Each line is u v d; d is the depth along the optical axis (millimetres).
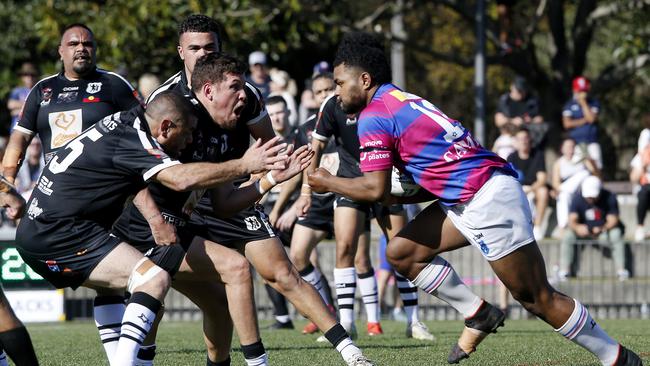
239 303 16031
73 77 21766
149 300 14586
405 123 15859
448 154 15805
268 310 38156
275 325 31062
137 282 14766
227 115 16141
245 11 50281
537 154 42219
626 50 54031
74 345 24625
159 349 23047
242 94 16141
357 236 25609
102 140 15078
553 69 58000
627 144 87938
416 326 25812
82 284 15336
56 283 15531
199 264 16125
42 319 34438
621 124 88375
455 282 17297
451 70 81688
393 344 23453
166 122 15039
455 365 18625
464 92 87188
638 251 39531
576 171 40594
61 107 21516
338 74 16406
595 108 46156
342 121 23938
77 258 15102
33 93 21859
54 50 58438
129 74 53312
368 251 27312
